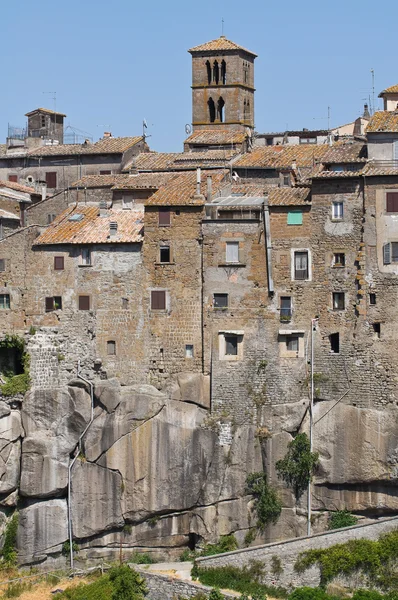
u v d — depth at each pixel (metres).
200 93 172.38
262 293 128.75
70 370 131.75
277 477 127.50
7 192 149.25
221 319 129.38
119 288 131.38
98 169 161.00
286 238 128.50
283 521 126.94
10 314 133.62
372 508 125.94
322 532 119.50
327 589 115.50
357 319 126.44
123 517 129.12
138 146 164.00
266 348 128.62
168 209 130.62
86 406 130.50
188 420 129.00
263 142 171.88
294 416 127.69
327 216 127.56
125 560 129.12
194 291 130.00
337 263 127.19
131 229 133.00
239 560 117.94
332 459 126.56
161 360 130.62
